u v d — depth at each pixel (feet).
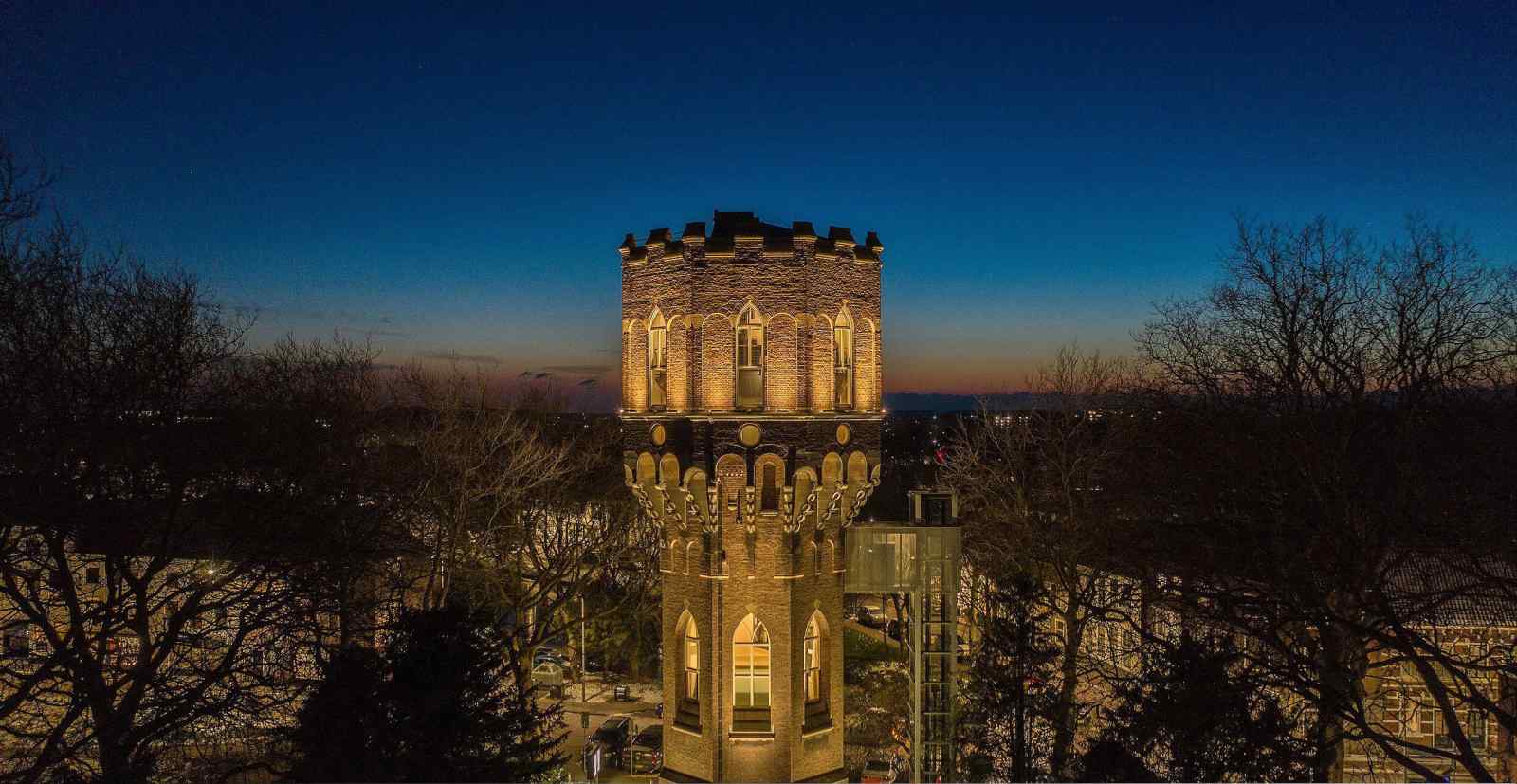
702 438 91.91
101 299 99.60
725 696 91.30
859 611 234.99
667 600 97.45
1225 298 117.70
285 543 106.73
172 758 109.81
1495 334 101.09
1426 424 99.76
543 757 133.49
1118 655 138.51
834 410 94.38
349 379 145.48
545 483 160.45
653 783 132.46
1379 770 126.52
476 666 91.50
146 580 98.27
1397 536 95.61
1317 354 108.47
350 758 82.79
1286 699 115.44
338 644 111.86
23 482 87.51
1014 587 120.88
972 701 110.52
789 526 91.61
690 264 92.89
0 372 87.71
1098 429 150.71
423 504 136.26
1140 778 83.41
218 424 108.06
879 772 130.52
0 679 97.09
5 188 84.99
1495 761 127.75
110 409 95.76
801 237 92.38
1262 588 107.34
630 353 99.66
